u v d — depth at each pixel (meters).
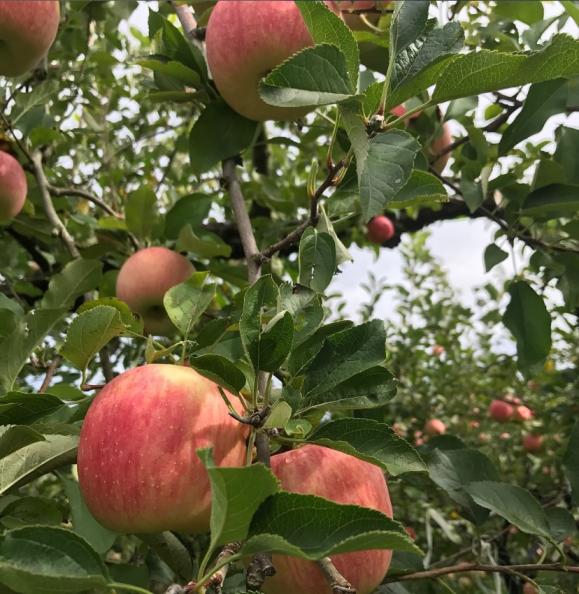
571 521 0.62
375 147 0.41
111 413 0.40
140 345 1.02
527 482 1.45
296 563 0.45
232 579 0.61
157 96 0.74
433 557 1.23
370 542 0.28
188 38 0.77
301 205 1.06
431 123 0.89
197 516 0.39
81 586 0.29
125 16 0.97
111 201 1.21
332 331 0.48
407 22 0.44
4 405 0.44
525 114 0.73
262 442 0.40
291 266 1.16
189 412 0.40
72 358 0.46
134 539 0.79
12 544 0.29
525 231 0.83
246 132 0.73
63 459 0.51
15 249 1.03
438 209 1.06
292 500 0.29
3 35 0.76
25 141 0.91
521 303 0.79
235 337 0.53
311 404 0.43
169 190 1.25
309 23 0.42
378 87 0.44
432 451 0.67
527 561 0.82
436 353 1.84
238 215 0.66
